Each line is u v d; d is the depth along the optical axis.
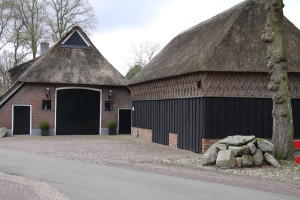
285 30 17.11
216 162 11.58
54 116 25.39
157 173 10.35
